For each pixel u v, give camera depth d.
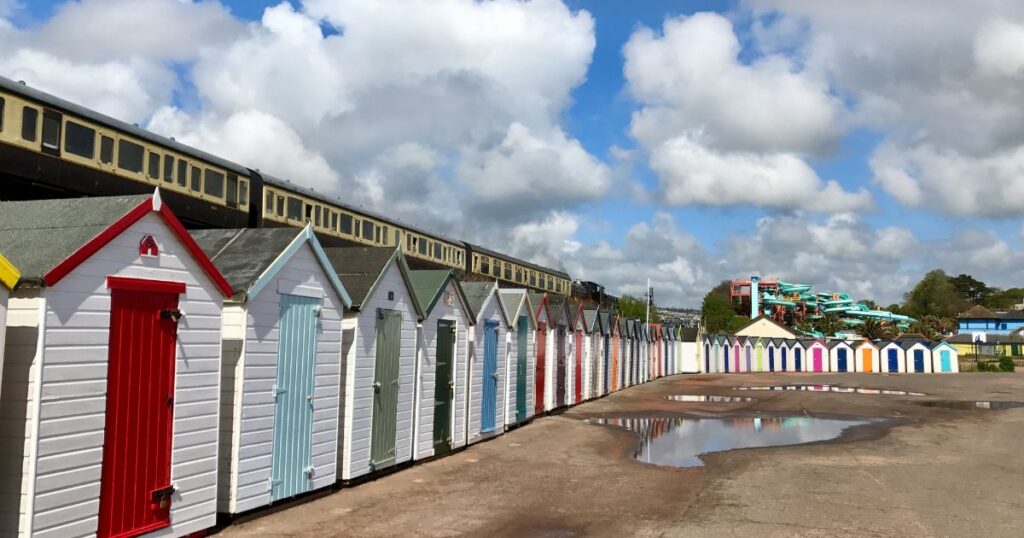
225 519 8.99
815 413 25.95
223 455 9.00
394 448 12.87
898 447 17.33
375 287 11.90
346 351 11.48
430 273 14.92
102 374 7.02
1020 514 10.31
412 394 13.57
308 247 10.23
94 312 6.94
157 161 19.61
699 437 19.08
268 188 24.14
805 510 10.48
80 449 6.79
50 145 16.52
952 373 61.00
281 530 8.87
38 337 6.42
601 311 31.70
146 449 7.52
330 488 11.05
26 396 6.42
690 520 9.84
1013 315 107.19
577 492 11.63
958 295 165.88
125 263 7.27
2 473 6.41
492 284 17.55
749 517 10.02
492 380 17.80
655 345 48.81
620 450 16.42
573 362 26.84
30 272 6.48
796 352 66.69
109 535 7.07
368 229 29.88
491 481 12.42
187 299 8.07
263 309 9.39
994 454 16.25
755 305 115.12
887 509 10.57
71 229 7.13
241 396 9.00
